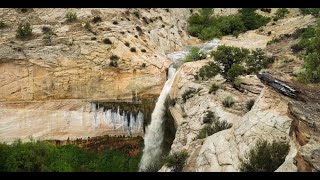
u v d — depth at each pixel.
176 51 60.38
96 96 44.94
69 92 44.22
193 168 29.59
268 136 27.80
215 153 29.02
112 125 44.59
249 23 71.00
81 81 44.78
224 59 42.69
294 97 28.75
